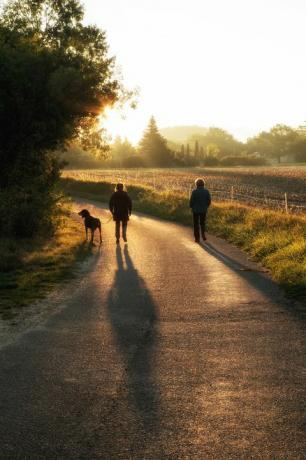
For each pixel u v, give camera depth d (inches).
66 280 413.4
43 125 733.3
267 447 140.2
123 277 422.6
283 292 345.7
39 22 943.7
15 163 766.5
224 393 179.3
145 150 5753.0
